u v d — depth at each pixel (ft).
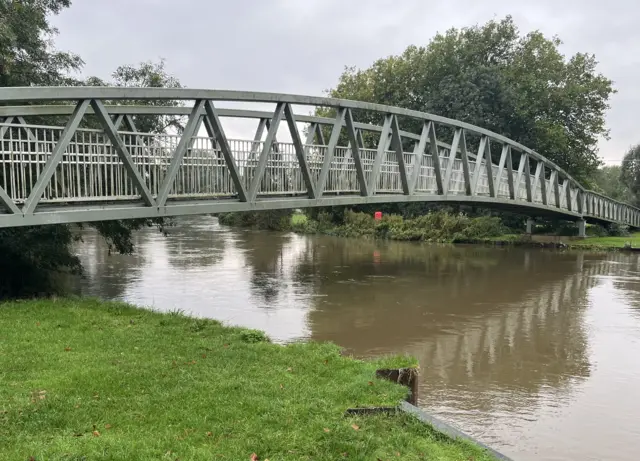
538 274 67.21
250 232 139.74
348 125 43.93
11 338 21.83
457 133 61.77
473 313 45.47
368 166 52.80
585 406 25.59
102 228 43.80
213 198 35.78
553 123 122.83
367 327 40.24
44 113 36.14
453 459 13.53
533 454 20.63
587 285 59.41
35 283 41.32
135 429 13.57
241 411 14.97
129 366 18.57
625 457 20.58
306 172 39.75
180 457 12.12
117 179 30.35
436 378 29.37
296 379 18.35
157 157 31.96
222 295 51.01
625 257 85.20
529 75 124.36
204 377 17.83
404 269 70.85
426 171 64.39
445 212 117.50
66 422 13.79
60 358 19.30
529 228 118.83
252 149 37.68
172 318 27.71
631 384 28.78
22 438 12.78
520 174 80.38
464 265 75.25
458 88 117.70
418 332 39.11
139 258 78.54
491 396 26.78
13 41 41.60
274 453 12.68
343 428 14.28
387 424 15.29
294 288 55.72
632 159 171.01
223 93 32.58
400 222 121.49
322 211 142.72
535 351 34.81
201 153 34.55
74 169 31.09
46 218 26.32
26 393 15.64
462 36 134.31
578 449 21.15
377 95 136.36
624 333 39.47
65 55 51.01
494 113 119.55
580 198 105.40
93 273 62.80
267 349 22.35
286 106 37.29
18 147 29.17
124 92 27.86
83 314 27.27
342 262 77.97
